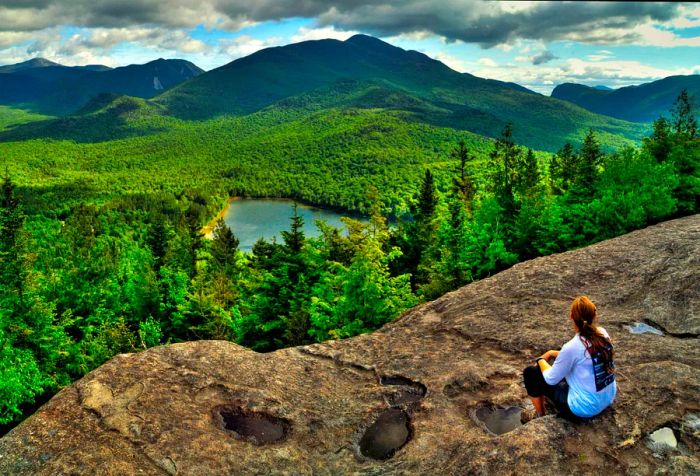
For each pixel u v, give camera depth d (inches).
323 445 265.1
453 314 454.6
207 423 273.7
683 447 223.1
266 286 1210.6
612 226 1144.2
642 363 299.9
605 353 229.9
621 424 237.6
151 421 268.8
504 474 215.9
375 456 256.1
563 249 1206.9
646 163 1304.1
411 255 1670.8
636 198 1125.1
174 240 2955.2
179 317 1466.5
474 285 527.2
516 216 1349.7
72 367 1284.4
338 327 831.7
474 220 1454.2
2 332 1072.8
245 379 322.0
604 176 1418.6
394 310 823.7
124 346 1341.0
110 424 264.7
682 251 499.5
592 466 214.1
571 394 235.5
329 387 328.5
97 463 234.2
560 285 474.9
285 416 286.2
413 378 329.4
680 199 1321.4
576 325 238.1
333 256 1218.6
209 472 237.0
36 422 265.6
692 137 1472.7
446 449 249.4
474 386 309.1
